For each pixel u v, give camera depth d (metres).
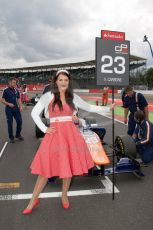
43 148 3.92
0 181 5.44
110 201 4.46
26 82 73.44
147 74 54.44
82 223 3.77
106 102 22.42
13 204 4.40
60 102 3.94
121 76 4.71
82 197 4.61
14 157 7.14
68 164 3.82
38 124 3.95
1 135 10.19
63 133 3.94
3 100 8.72
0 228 3.68
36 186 4.09
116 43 4.68
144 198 4.57
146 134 5.98
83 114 11.64
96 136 5.32
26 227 3.70
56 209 4.20
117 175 5.64
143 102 7.22
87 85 61.19
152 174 5.73
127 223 3.76
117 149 5.83
